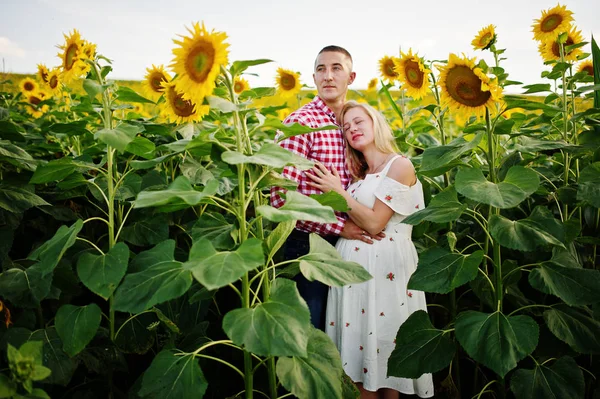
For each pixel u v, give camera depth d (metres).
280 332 1.68
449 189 2.57
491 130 2.48
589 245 3.24
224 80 2.05
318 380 1.93
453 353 2.41
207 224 2.32
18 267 2.62
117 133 2.15
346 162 3.42
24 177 2.83
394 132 3.94
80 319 2.06
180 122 2.48
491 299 2.76
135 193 2.72
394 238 2.96
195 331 2.62
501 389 2.54
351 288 2.89
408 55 3.19
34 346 1.66
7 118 3.27
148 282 1.86
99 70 2.35
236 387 3.03
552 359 2.57
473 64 2.33
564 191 2.89
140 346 2.41
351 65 3.57
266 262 2.12
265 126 2.12
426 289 2.30
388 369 2.46
